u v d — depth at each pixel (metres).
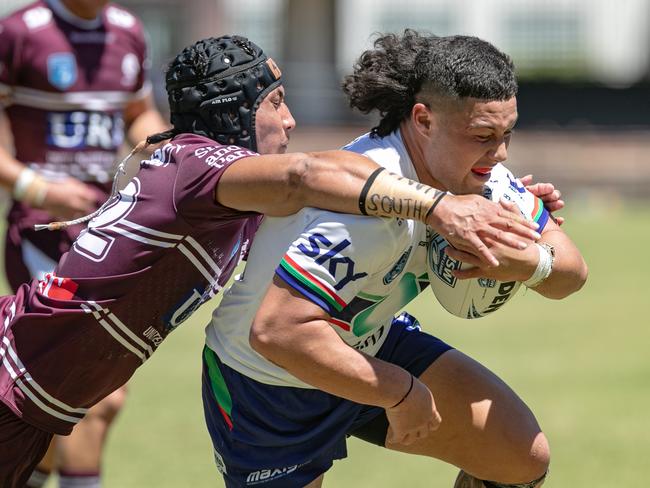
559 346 32.62
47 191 19.44
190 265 12.76
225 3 103.75
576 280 12.59
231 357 13.22
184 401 26.41
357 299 12.40
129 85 21.33
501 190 12.75
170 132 13.43
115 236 12.77
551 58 109.19
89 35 20.77
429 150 12.17
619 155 78.00
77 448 17.31
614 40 108.75
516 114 11.94
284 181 11.82
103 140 21.00
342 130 82.75
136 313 12.90
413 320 14.56
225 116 12.88
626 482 20.17
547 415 25.16
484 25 108.94
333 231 11.74
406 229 12.02
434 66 11.88
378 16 107.44
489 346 32.59
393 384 12.01
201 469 20.94
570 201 71.25
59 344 12.98
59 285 12.97
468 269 12.14
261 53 13.22
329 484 20.38
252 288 12.77
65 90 20.58
